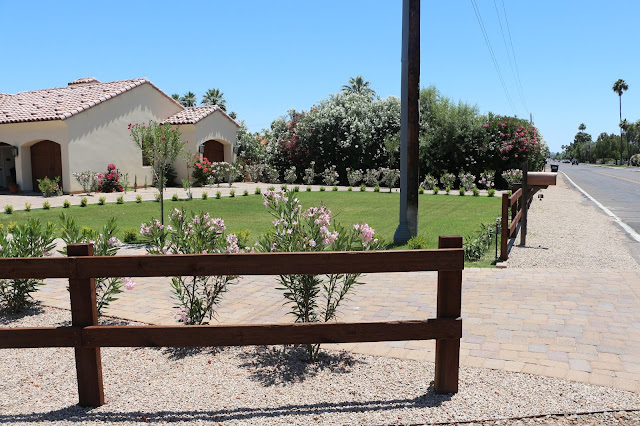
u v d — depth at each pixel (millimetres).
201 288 6219
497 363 4070
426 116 30438
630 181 37844
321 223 4586
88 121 21859
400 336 3367
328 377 3873
